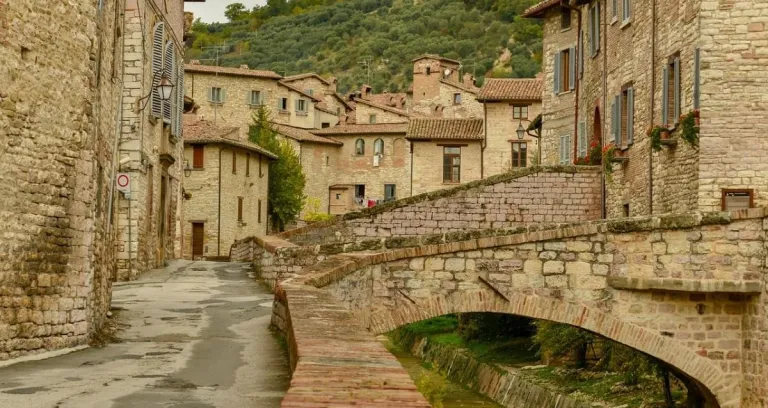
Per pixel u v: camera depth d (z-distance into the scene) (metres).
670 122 33.34
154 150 45.03
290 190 96.38
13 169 18.59
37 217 19.25
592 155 42.75
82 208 20.52
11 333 18.61
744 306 22.19
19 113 18.66
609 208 40.06
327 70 172.00
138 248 40.22
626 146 38.47
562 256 22.02
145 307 28.41
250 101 110.56
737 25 30.16
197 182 82.44
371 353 10.38
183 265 49.66
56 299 19.78
